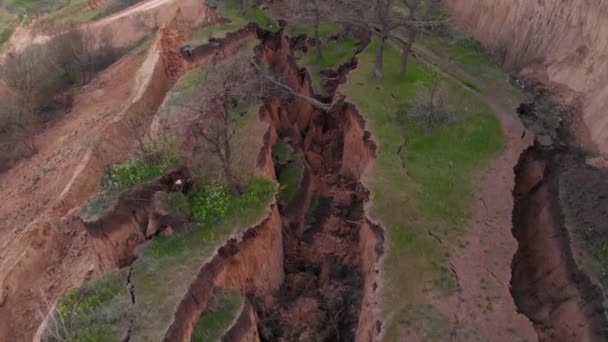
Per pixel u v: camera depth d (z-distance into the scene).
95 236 18.91
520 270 19.05
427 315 16.20
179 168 20.28
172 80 36.81
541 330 17.22
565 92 25.34
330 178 27.25
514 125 23.83
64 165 32.41
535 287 18.56
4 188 34.12
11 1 72.25
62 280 24.67
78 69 44.91
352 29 33.72
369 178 21.50
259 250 19.39
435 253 18.16
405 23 26.94
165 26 39.16
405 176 21.52
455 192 20.64
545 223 19.89
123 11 56.97
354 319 19.31
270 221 19.83
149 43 45.59
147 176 19.80
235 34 33.12
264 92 28.47
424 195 20.50
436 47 31.27
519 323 15.91
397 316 16.20
